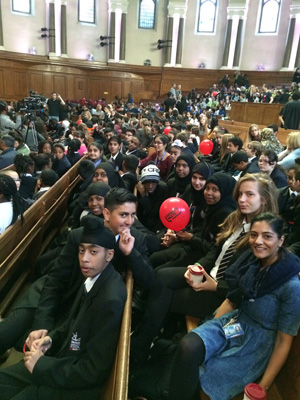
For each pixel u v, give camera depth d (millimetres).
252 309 1637
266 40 20094
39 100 10633
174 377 1580
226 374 1582
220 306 1952
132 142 5805
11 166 4457
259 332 1619
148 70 21609
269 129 5223
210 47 21391
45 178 3701
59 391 1533
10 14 18859
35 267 3031
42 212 3152
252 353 1610
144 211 3730
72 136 7105
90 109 13898
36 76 19953
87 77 21125
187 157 3363
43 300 1987
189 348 1559
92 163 4211
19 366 1749
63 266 2031
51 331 1818
